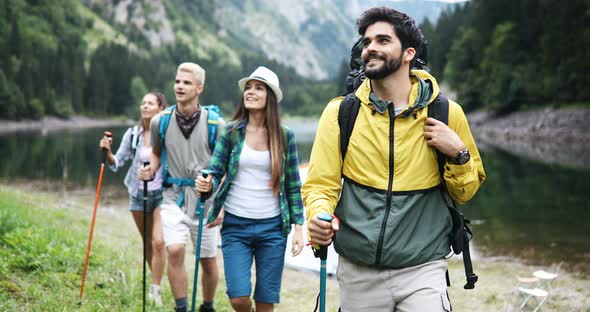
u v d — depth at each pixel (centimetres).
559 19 5822
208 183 361
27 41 12762
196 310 470
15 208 747
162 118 427
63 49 12925
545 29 6256
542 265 752
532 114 5500
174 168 427
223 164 374
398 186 244
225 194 367
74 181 1848
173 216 421
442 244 249
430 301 238
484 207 1318
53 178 1917
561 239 944
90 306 413
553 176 2033
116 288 475
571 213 1222
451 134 239
